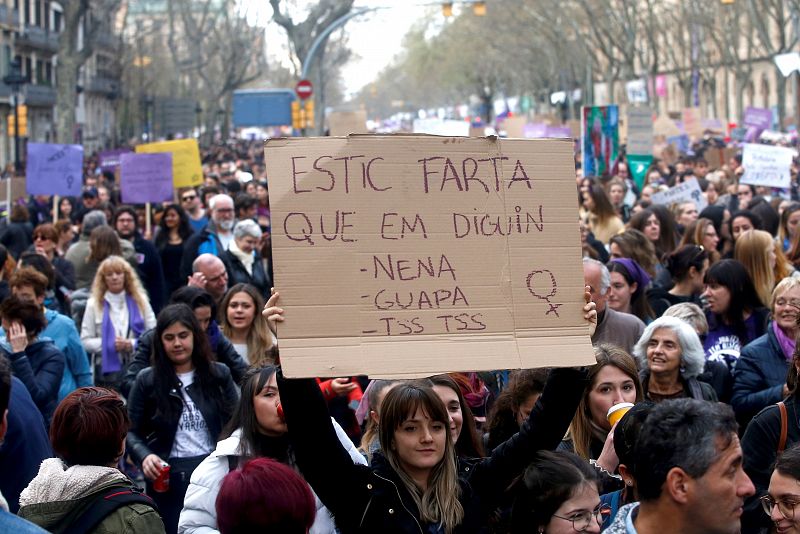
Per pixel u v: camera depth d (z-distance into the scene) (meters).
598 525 4.24
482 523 4.29
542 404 4.32
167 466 6.55
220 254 11.54
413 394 4.13
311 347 3.83
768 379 6.75
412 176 4.00
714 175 21.12
